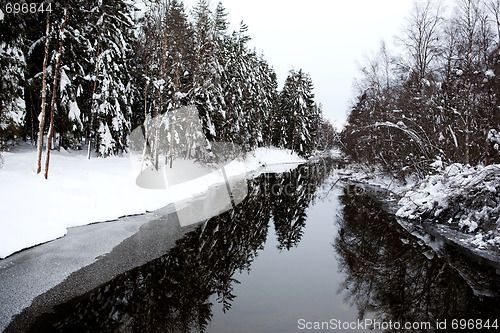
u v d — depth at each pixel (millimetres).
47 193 8727
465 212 9570
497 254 7277
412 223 10586
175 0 14922
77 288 5145
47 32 9500
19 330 3926
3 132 10555
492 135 11500
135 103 19125
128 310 4570
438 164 12250
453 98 14211
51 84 13805
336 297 5254
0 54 9852
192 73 17281
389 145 18531
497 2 13078
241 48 28859
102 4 15070
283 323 4262
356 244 8492
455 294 5449
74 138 15703
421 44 18047
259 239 8828
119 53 16203
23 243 6621
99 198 10023
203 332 3969
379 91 22969
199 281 5828
